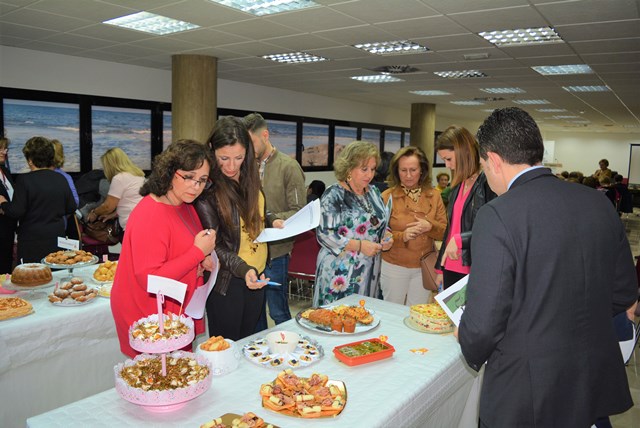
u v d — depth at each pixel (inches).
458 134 87.4
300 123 375.2
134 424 43.5
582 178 309.3
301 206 111.1
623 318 77.9
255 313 75.5
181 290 48.7
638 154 767.1
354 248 88.3
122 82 257.0
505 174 46.3
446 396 59.5
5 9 158.7
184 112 236.8
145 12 169.3
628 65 232.5
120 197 144.5
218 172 67.9
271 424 43.4
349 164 88.3
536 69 254.5
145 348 46.5
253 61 250.4
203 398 48.3
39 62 223.5
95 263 102.1
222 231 69.7
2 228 146.8
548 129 761.6
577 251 41.6
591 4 143.9
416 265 104.5
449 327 68.9
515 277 41.3
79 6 154.9
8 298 79.3
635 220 531.5
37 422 43.5
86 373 84.0
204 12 161.2
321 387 48.8
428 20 166.7
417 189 105.7
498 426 43.4
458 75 284.8
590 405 42.7
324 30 184.1
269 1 157.0
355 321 68.7
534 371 41.6
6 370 72.5
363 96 395.5
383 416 46.1
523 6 148.3
